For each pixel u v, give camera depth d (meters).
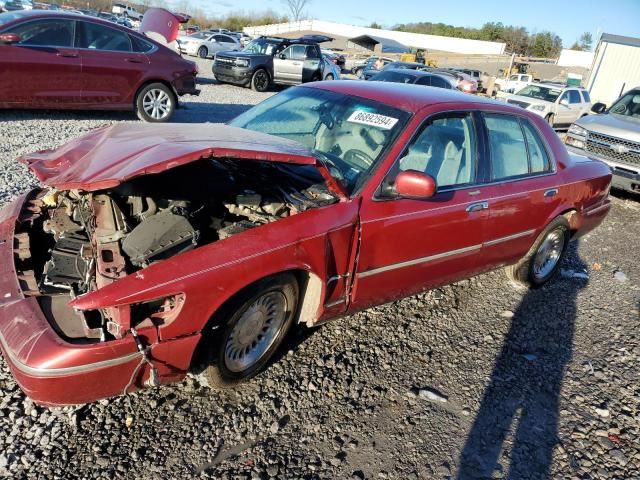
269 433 2.74
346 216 3.02
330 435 2.79
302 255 2.83
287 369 3.25
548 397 3.36
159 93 9.62
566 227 4.83
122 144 2.77
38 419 2.63
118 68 8.95
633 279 5.55
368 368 3.38
